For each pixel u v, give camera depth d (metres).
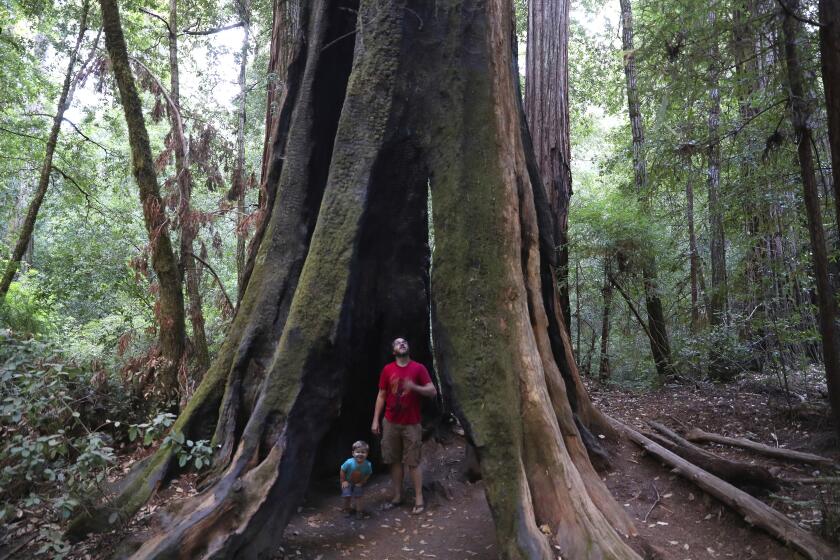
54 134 11.03
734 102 9.59
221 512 4.34
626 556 4.14
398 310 6.64
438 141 5.66
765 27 6.75
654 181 8.91
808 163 6.05
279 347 5.23
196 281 9.23
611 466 6.46
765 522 4.85
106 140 20.59
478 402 4.80
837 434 5.97
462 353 4.97
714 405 9.36
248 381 5.64
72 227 13.78
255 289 6.00
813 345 12.24
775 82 6.83
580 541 4.22
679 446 6.73
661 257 11.55
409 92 5.80
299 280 5.50
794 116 6.21
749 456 7.14
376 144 5.70
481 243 5.23
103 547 4.55
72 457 5.98
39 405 4.84
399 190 6.16
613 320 13.92
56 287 11.67
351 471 5.54
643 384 11.43
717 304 12.36
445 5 5.76
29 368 5.35
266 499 4.54
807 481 5.92
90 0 12.06
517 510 4.30
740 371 11.84
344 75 6.59
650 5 7.72
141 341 10.20
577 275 11.66
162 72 14.52
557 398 5.64
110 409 6.92
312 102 6.29
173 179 8.98
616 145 18.08
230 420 5.45
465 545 4.95
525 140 7.14
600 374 12.31
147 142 7.59
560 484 4.57
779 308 9.55
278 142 6.79
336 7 6.35
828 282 5.84
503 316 5.06
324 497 6.00
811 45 6.33
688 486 5.97
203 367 8.58
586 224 11.18
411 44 5.82
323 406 5.19
